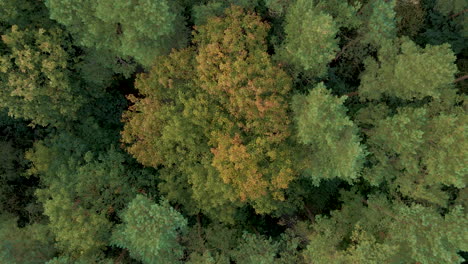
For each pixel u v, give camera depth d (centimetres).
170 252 1977
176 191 2130
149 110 2028
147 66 2230
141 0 1684
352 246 1805
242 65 1783
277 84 1839
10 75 1969
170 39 2108
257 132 1866
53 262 1780
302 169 2077
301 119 1686
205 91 1964
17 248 1980
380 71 1908
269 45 2206
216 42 1814
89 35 1975
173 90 2064
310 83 2028
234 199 1898
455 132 1706
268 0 1972
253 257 1962
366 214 2047
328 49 1845
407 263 1900
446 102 1886
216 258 2070
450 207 1966
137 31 1833
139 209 1780
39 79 2194
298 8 1747
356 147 1608
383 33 1938
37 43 2048
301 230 2166
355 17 1925
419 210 1777
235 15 1914
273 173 1911
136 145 2120
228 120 1881
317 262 1816
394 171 2012
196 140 2005
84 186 2111
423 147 1844
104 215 2039
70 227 1861
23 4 1989
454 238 1644
